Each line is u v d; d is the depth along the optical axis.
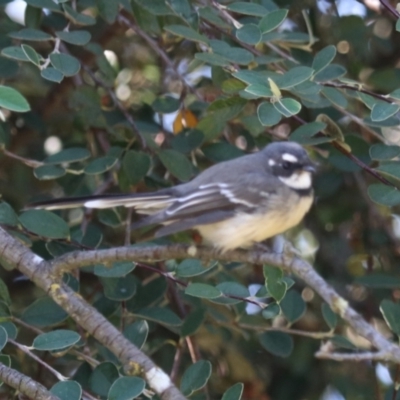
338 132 9.91
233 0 10.69
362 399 11.86
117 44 13.52
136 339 9.37
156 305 10.55
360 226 12.71
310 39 10.20
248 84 8.52
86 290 11.77
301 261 7.95
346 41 12.23
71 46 12.91
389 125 9.65
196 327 10.19
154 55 13.37
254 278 12.28
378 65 12.84
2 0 11.12
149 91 12.88
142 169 10.43
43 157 12.66
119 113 11.50
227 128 12.05
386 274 11.24
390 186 9.52
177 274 8.73
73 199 9.61
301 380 12.25
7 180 12.96
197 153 12.02
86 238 10.45
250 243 10.19
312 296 12.34
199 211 9.83
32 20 10.74
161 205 9.91
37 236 9.88
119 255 8.60
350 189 12.58
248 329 11.56
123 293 9.73
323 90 9.32
